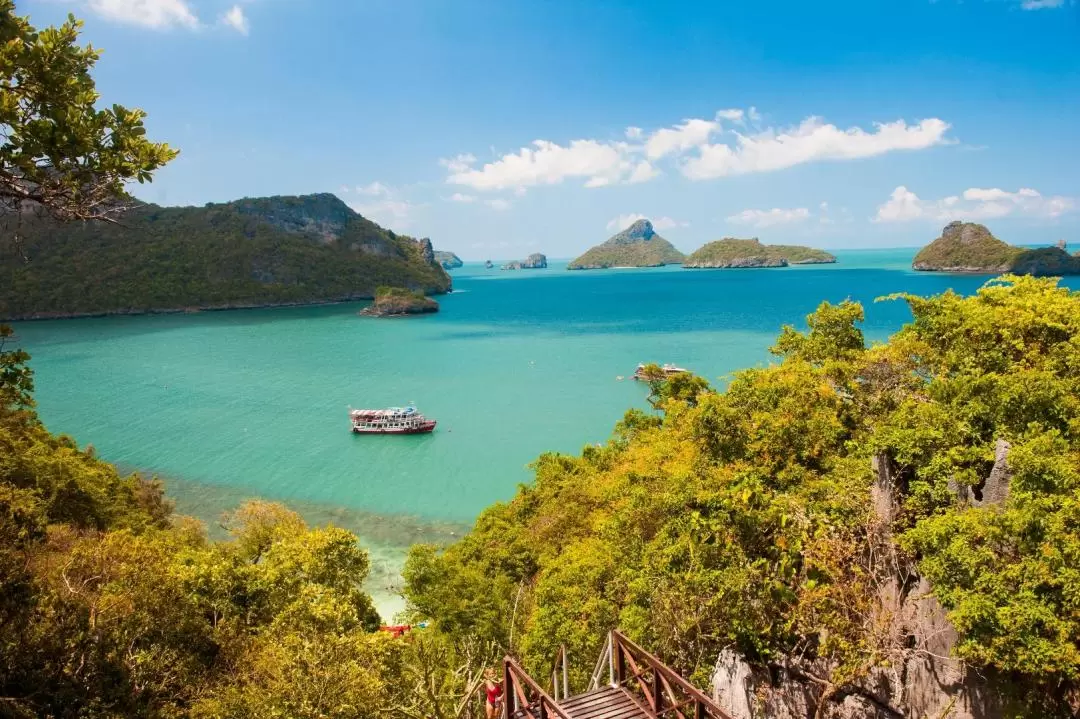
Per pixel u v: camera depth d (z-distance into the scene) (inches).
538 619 969.5
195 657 836.6
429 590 1195.9
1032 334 881.5
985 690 513.3
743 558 730.2
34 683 621.3
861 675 569.6
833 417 983.6
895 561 630.5
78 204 384.5
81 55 381.1
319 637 763.4
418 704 716.7
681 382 1861.5
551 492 1635.1
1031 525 513.7
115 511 1544.0
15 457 1352.1
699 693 459.8
